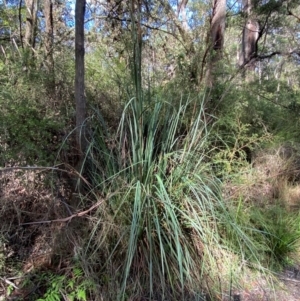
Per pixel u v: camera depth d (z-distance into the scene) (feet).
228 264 7.77
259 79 17.47
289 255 9.26
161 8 15.38
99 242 7.26
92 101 9.70
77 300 6.92
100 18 13.99
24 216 8.02
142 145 7.79
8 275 7.46
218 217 7.83
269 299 7.47
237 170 10.75
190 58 13.53
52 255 7.66
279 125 14.53
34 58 10.06
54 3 14.92
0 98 8.10
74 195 8.05
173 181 7.83
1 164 7.81
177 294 7.06
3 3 14.10
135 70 7.86
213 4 15.46
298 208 11.05
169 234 7.25
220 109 11.71
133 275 7.20
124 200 7.23
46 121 8.09
